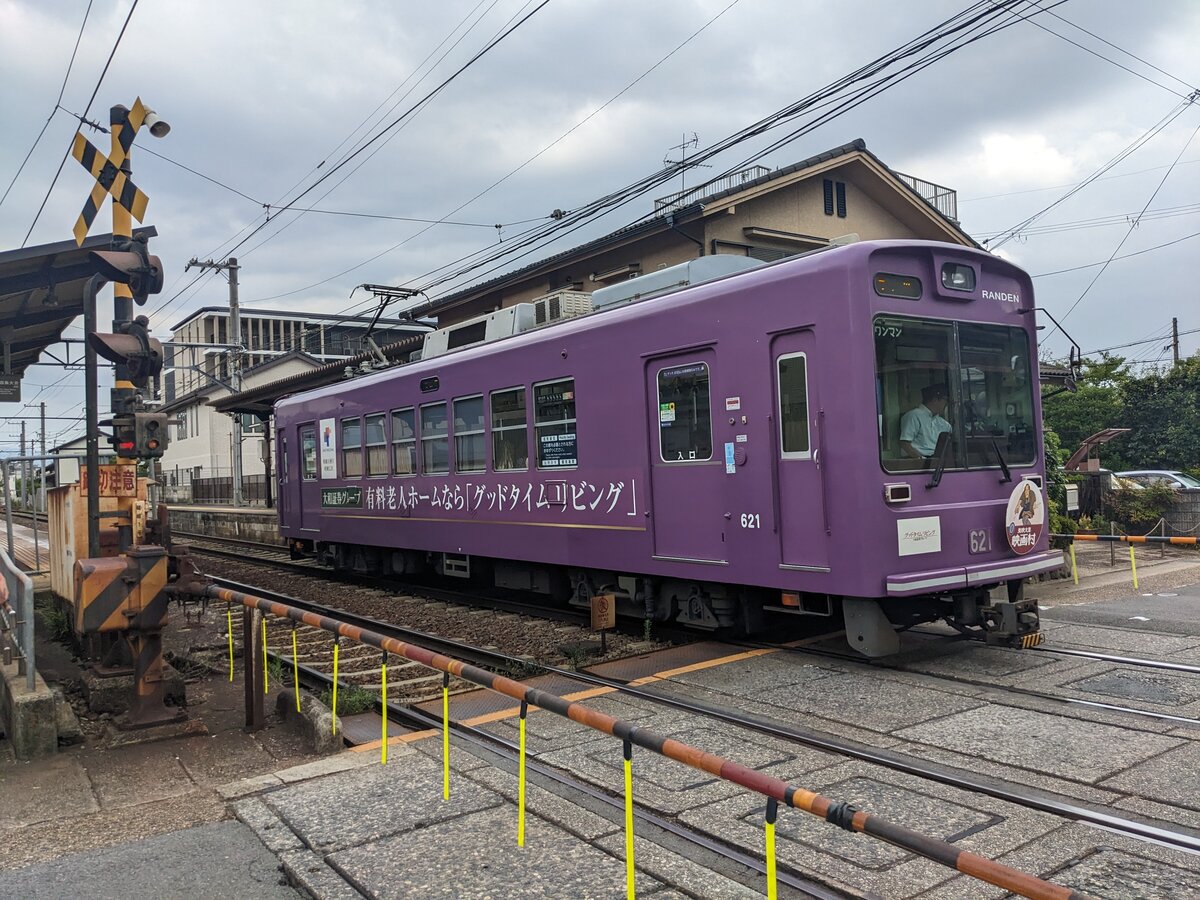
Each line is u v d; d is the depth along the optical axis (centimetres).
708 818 414
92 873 377
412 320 2331
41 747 552
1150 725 515
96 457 645
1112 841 371
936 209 2047
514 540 1008
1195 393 2456
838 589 646
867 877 350
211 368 5062
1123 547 1499
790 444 686
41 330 1230
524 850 384
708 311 752
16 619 639
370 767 505
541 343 953
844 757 490
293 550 1728
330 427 1444
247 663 604
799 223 1831
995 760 471
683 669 705
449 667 446
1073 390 816
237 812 441
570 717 358
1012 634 666
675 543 794
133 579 591
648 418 818
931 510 660
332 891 351
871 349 641
